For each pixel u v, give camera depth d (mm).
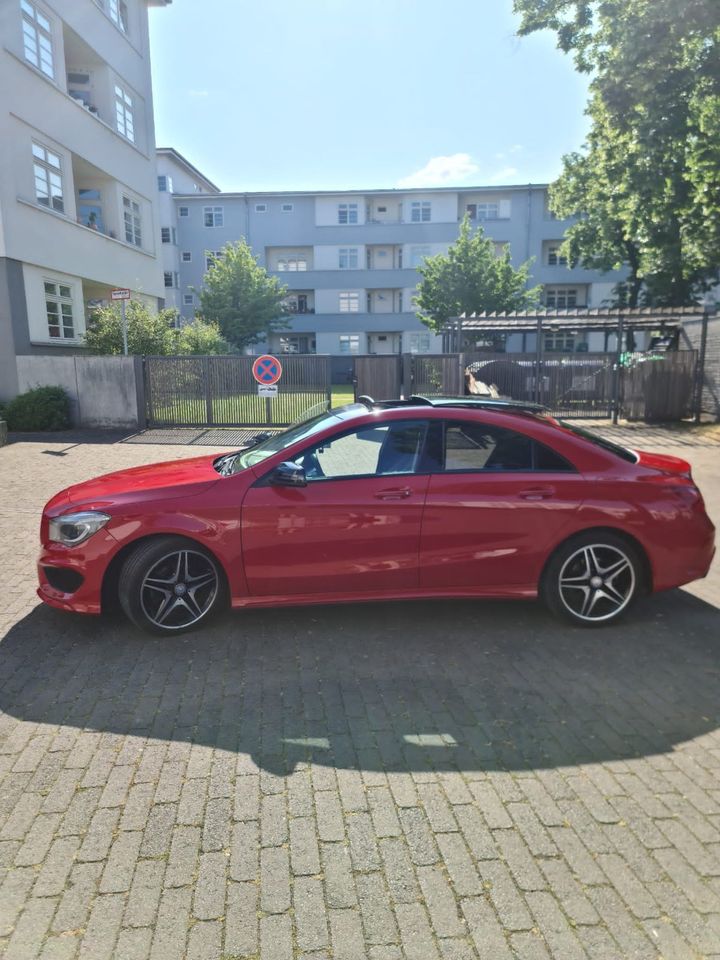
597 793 2752
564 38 13859
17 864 2361
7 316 16078
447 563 4289
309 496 4195
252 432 15484
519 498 4277
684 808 2656
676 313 16406
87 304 22297
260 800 2709
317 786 2799
